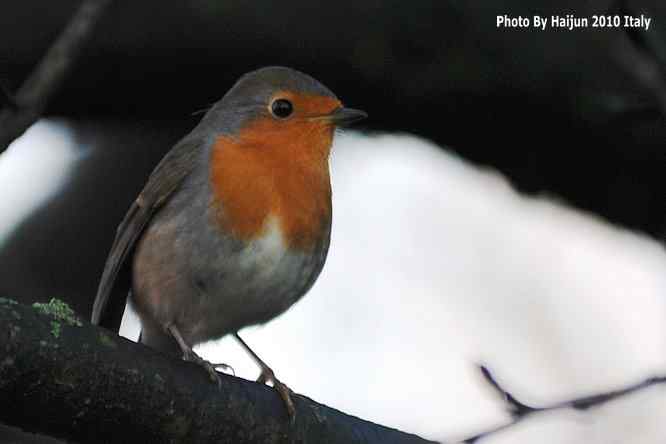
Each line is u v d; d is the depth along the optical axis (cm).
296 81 983
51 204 1389
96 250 1369
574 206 1316
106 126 1405
